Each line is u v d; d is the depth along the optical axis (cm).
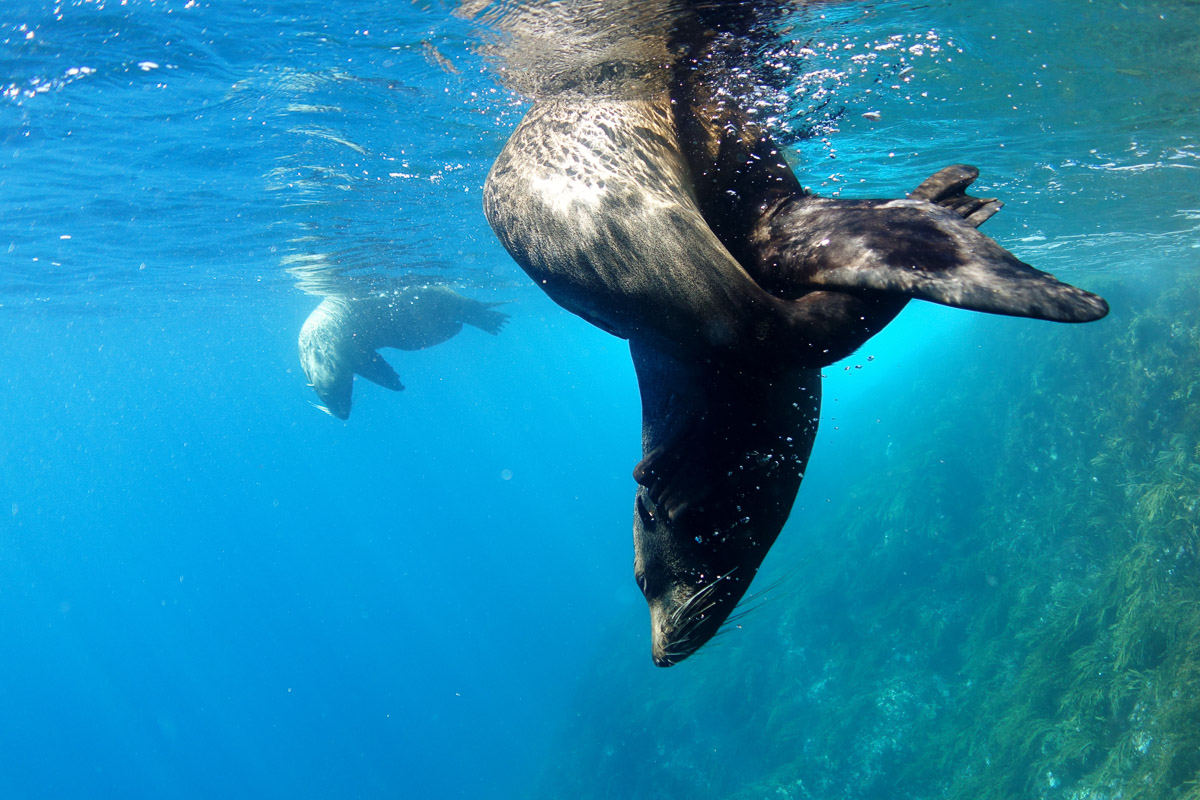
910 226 218
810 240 236
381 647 7194
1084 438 2361
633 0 417
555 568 7019
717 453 253
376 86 705
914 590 2428
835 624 2594
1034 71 674
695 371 251
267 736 6412
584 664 4681
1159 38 606
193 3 551
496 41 537
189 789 6084
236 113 793
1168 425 2066
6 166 952
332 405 1442
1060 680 1656
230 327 2981
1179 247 2103
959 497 2633
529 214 265
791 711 2442
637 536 289
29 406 4628
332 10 553
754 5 434
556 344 5919
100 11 565
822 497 3956
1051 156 1022
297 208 1255
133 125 828
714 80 445
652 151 288
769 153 319
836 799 1984
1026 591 2039
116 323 2573
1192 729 1287
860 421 4838
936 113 785
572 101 330
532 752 4191
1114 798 1349
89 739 7000
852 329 210
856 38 539
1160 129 902
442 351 5244
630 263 236
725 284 223
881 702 2125
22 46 625
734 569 258
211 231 1389
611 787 2853
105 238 1395
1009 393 2845
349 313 1427
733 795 2275
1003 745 1650
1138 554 1653
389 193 1187
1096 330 2520
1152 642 1496
